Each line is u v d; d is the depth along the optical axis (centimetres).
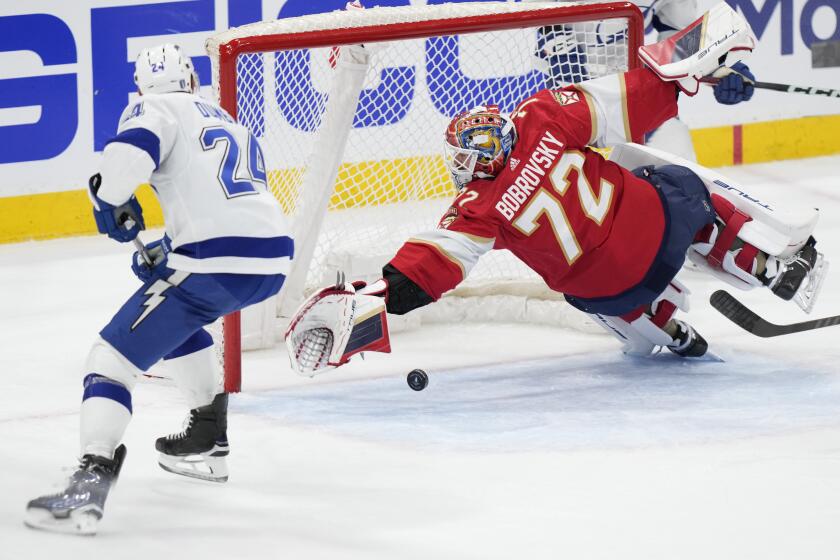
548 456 1313
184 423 1254
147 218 2761
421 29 1720
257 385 1678
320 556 1049
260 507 1181
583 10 1809
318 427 1463
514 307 1995
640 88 1541
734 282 1620
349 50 1794
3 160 2620
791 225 1552
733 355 1727
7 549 1063
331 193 1867
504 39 2484
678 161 1630
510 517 1134
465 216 1483
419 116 2520
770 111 3247
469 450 1350
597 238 1510
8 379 1728
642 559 1027
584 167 1522
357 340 1393
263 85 2177
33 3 2588
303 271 1897
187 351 1245
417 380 1491
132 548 1071
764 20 3192
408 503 1181
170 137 1168
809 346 1748
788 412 1439
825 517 1107
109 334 1169
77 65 2650
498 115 1488
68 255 2552
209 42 1681
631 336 1722
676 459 1281
